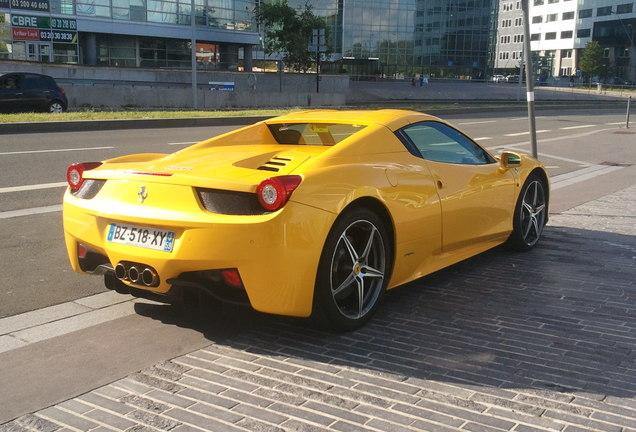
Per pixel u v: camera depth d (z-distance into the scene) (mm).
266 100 32562
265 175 3486
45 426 2701
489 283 4863
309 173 3490
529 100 7836
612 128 24562
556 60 119938
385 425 2717
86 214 3758
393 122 4398
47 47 35969
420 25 77188
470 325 3951
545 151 16219
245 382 3129
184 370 3264
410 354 3486
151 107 28906
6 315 4062
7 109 21703
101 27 37625
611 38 106000
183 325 3904
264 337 3717
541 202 6027
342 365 3334
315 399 2951
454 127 5035
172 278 3445
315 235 3398
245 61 46469
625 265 5398
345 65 76250
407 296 4531
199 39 41906
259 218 3256
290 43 43562
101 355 3451
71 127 17672
